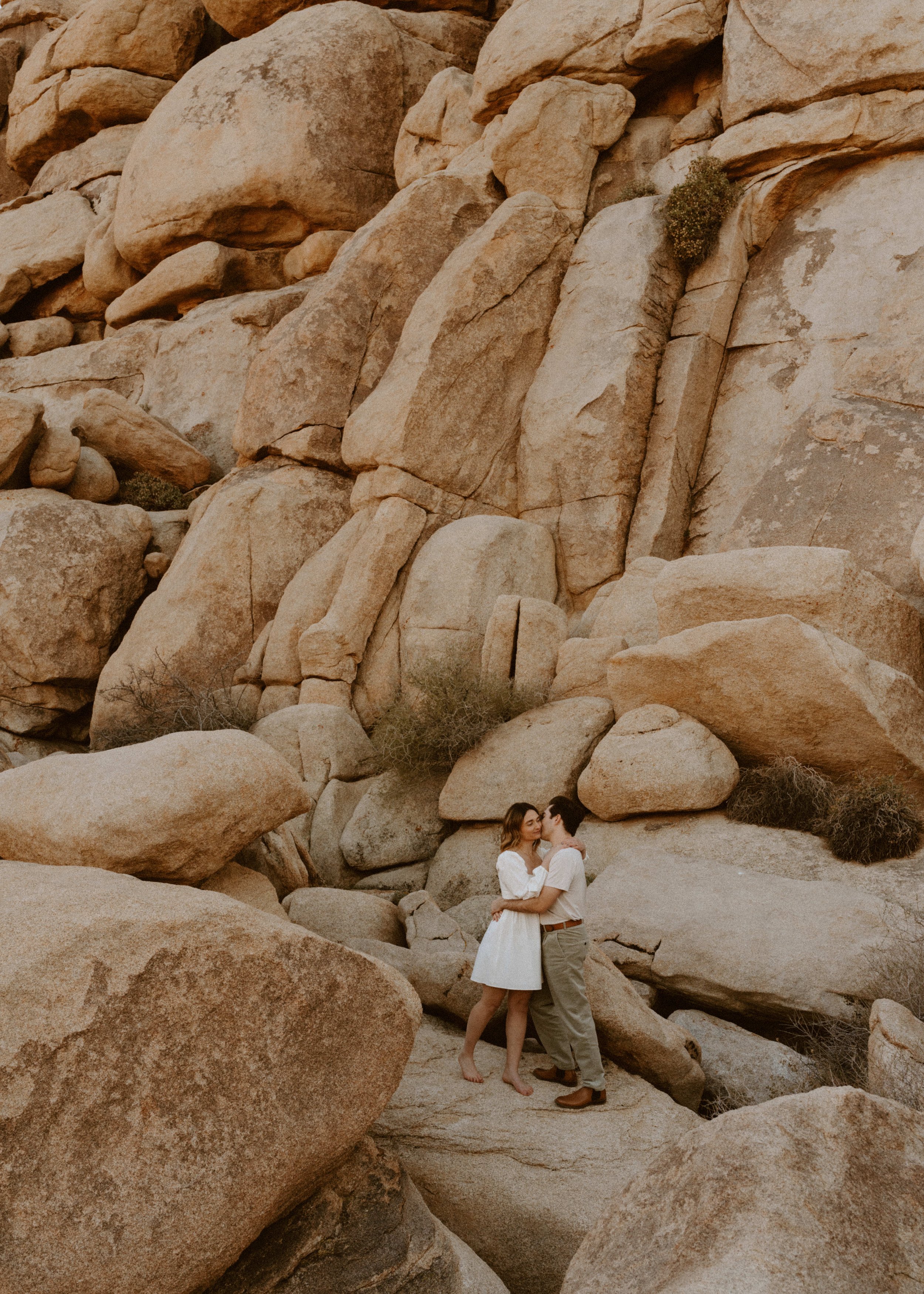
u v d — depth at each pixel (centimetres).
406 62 1758
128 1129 343
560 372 1286
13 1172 324
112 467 1540
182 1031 360
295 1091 382
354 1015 404
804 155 1252
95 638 1355
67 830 582
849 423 1066
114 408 1516
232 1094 366
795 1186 323
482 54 1508
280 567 1309
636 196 1364
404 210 1411
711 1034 663
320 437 1362
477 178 1434
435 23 1814
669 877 772
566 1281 357
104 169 2009
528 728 1014
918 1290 313
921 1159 346
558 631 1105
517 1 1484
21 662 1316
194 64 2098
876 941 662
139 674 1259
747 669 855
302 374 1382
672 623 953
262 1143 369
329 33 1717
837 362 1162
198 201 1722
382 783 1065
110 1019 347
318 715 1116
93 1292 328
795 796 834
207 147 1722
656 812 881
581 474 1233
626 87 1413
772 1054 636
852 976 652
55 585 1334
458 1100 555
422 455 1252
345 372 1383
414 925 816
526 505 1285
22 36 2352
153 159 1781
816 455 1067
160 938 362
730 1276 304
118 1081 345
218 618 1281
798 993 661
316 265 1706
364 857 1017
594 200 1404
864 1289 307
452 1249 437
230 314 1642
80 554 1355
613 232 1321
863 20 1222
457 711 1044
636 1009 618
